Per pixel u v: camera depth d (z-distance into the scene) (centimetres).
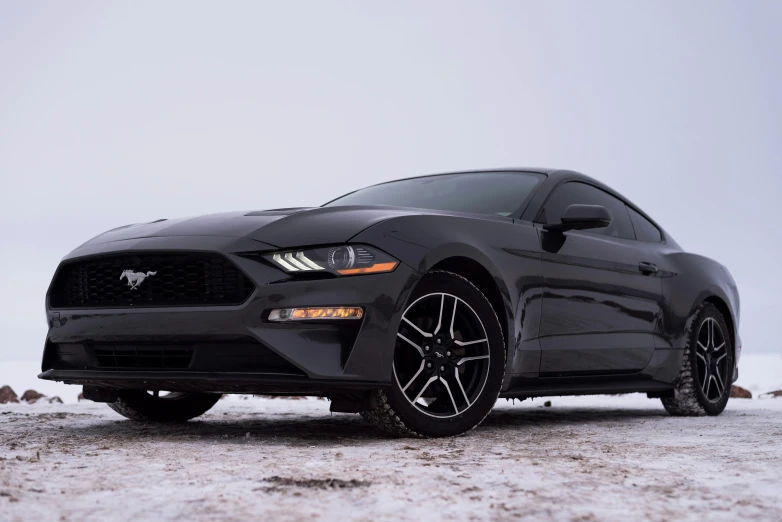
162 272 289
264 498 172
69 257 313
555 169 414
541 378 344
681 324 434
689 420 411
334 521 153
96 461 228
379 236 283
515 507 166
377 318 274
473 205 372
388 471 206
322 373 266
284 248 275
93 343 304
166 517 155
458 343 303
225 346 276
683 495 178
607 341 380
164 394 388
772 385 793
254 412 472
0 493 173
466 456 241
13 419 387
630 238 434
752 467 220
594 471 210
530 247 342
